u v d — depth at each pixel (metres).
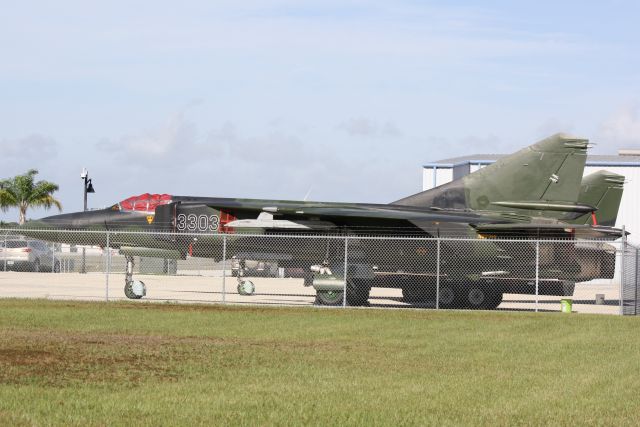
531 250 46.84
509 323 35.16
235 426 14.23
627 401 17.42
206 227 49.97
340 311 39.31
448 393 18.11
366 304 46.94
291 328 31.70
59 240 51.62
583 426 14.95
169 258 51.19
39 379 18.64
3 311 35.16
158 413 15.16
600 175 56.75
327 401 16.80
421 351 25.72
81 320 32.47
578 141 49.75
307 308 40.44
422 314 38.84
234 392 17.62
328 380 19.64
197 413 15.20
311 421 14.80
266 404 16.28
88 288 53.94
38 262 74.69
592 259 47.25
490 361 23.70
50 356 22.39
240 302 43.72
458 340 28.88
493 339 29.34
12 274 69.94
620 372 21.67
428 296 50.44
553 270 47.41
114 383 18.42
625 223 81.69
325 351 25.25
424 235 47.88
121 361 21.86
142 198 51.81
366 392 18.00
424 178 85.50
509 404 16.89
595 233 45.50
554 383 19.73
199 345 25.91
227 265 88.94
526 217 50.25
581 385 19.47
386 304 49.12
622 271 40.31
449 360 23.78
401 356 24.48
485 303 48.78
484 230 45.84
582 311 45.62
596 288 72.50
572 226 45.06
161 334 28.91
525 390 18.69
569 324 35.03
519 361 23.75
